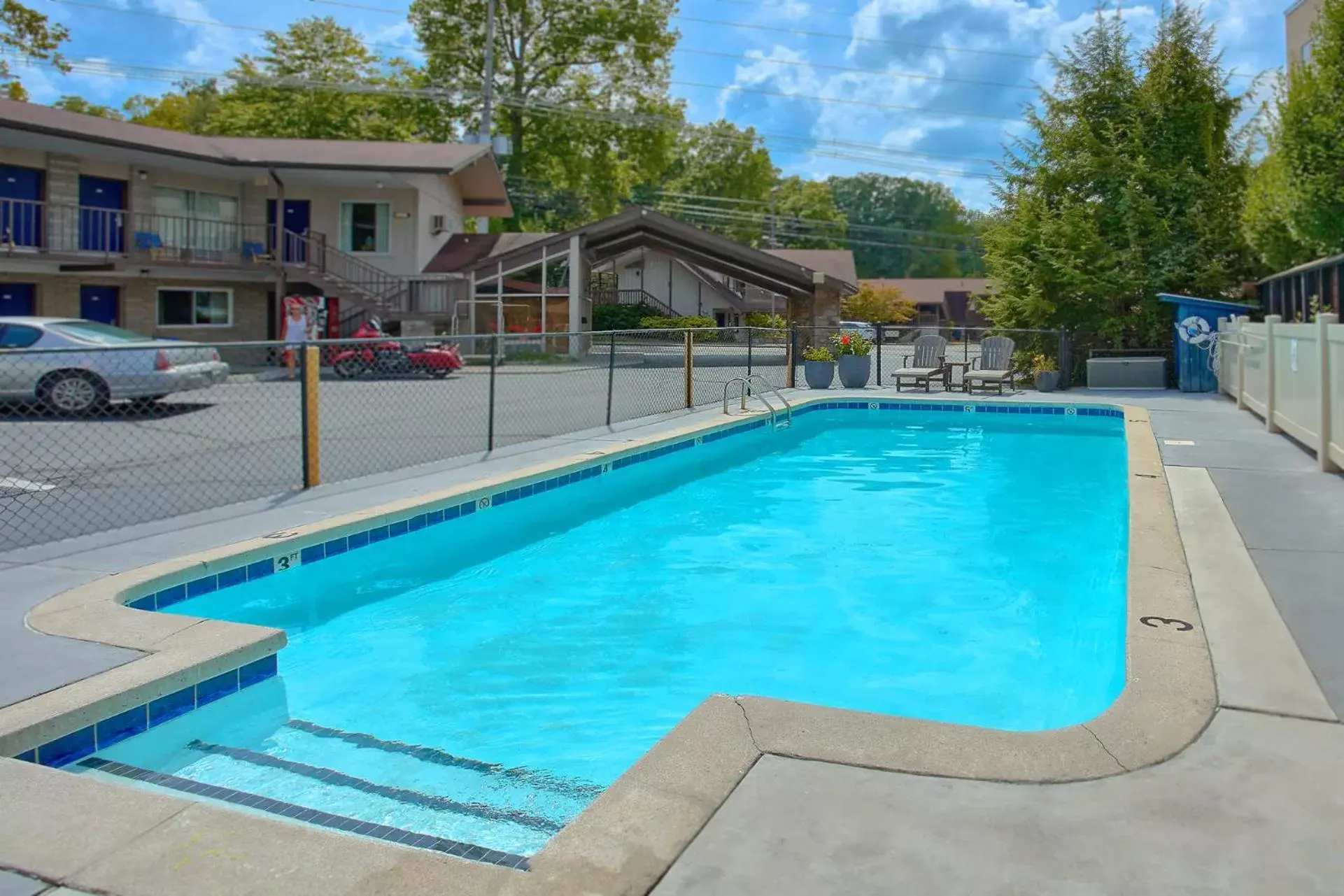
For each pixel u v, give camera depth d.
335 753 3.72
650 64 42.81
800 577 6.37
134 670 3.62
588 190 44.97
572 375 19.77
